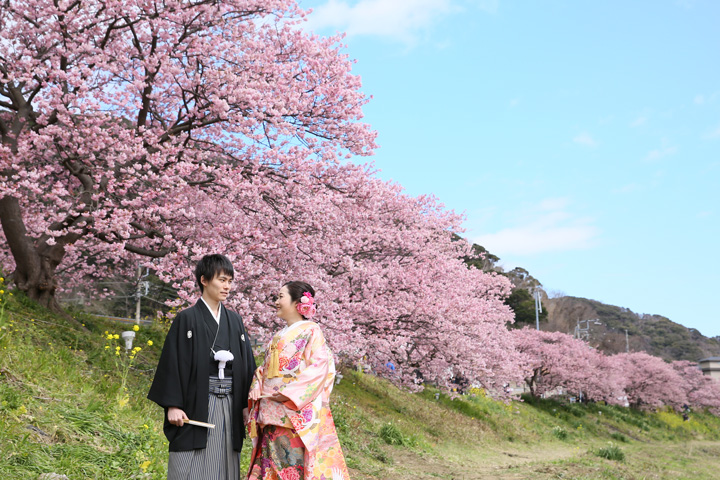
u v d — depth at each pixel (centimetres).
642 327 9088
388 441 1217
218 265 341
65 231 932
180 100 1035
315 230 1056
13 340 655
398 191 1557
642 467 1606
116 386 651
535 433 2403
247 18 998
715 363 7362
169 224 947
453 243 1955
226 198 912
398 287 1453
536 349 3631
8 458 363
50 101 845
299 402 346
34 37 1033
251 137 895
